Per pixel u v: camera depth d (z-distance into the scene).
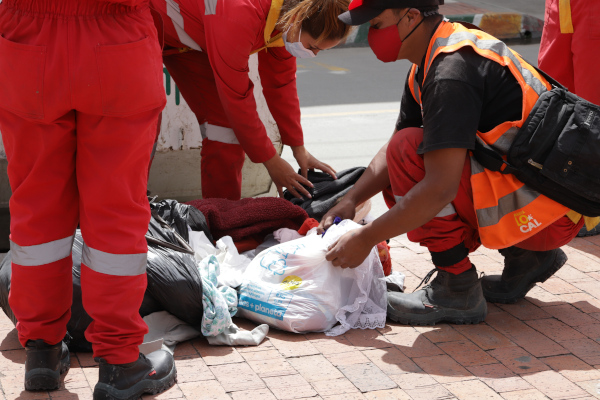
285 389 2.38
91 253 2.17
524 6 13.75
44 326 2.26
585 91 4.01
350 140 6.62
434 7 2.71
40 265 2.20
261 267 2.91
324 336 2.81
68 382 2.40
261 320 2.86
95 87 2.01
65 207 2.22
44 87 2.00
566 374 2.51
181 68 3.73
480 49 2.64
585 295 3.22
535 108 2.60
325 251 2.85
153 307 2.71
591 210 2.68
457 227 2.82
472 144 2.54
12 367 2.50
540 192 2.66
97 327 2.20
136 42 2.04
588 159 2.55
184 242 2.85
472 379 2.46
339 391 2.37
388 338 2.80
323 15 3.01
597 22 3.85
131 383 2.24
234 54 3.16
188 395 2.33
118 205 2.14
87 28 2.00
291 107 3.69
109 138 2.09
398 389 2.39
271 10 3.12
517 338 2.80
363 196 3.23
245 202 3.49
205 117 3.81
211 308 2.69
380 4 2.67
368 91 8.66
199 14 3.35
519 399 2.33
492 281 3.19
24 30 2.01
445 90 2.54
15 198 2.19
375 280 2.98
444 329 2.88
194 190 4.40
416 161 2.78
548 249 2.96
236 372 2.49
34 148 2.12
